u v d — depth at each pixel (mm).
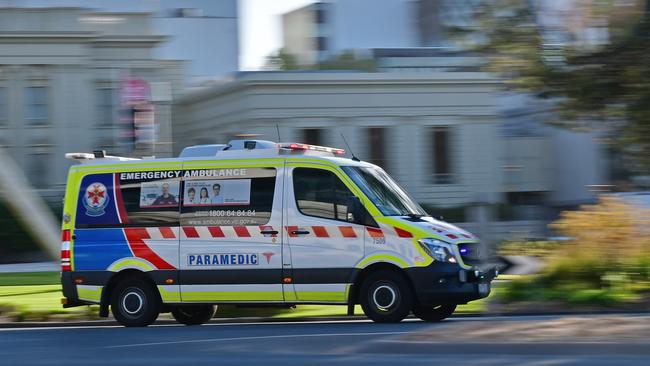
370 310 40969
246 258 42031
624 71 53344
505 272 50000
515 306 47469
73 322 49062
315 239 41281
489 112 127875
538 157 133500
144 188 43750
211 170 42969
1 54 130500
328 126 122500
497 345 29078
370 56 145625
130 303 43812
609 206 51250
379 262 40688
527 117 132875
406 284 40562
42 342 36562
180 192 43250
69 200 44656
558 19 56438
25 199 122375
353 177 41438
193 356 30516
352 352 30266
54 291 62500
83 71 133500
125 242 43688
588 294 47344
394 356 28922
